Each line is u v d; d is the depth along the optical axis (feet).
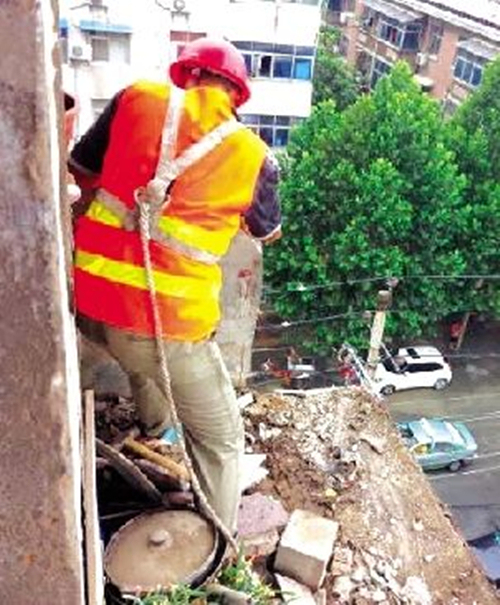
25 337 4.23
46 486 4.74
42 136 3.69
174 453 11.05
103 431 11.34
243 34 55.36
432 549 10.94
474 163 47.06
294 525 10.49
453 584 10.48
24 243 3.95
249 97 7.77
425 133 43.47
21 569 5.11
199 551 8.70
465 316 53.06
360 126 43.93
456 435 43.60
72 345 5.39
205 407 8.38
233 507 9.19
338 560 10.43
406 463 12.37
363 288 43.86
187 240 7.23
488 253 45.88
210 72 7.48
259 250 11.55
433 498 11.82
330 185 43.16
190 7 46.73
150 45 46.29
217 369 8.25
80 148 7.79
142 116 7.16
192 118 7.11
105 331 7.72
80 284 7.45
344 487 11.64
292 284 43.83
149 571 8.43
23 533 4.93
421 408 48.62
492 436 46.55
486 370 52.80
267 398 13.14
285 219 43.55
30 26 3.44
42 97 3.61
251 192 7.45
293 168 45.65
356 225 42.32
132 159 7.15
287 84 57.93
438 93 72.54
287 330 47.39
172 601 8.07
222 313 12.19
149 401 10.78
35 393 4.40
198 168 7.11
